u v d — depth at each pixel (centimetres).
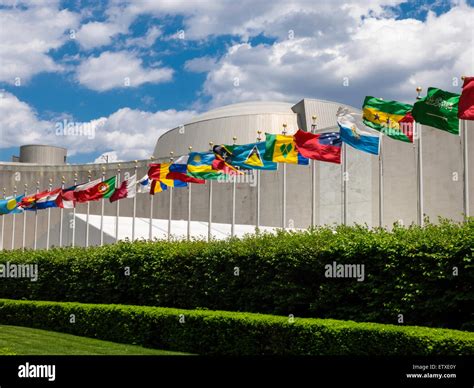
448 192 3086
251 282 2014
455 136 3078
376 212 3453
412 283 1577
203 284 2189
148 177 2777
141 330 2028
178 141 5609
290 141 2289
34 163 6084
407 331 1350
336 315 1747
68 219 3575
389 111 1959
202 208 4712
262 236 2109
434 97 1798
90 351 1836
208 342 1812
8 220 5391
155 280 2370
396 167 3375
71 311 2344
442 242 1539
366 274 1700
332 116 5219
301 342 1564
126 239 2705
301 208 3981
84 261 2706
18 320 2609
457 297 1478
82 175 5416
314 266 1811
